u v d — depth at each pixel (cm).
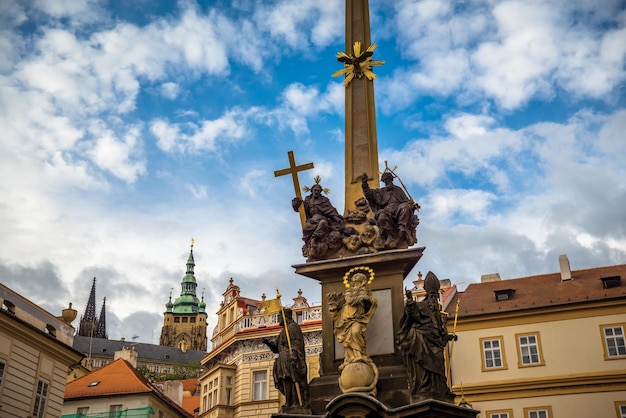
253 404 4244
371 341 1677
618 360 3478
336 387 1650
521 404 3534
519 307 3722
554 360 3566
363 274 1725
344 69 2139
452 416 1492
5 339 3180
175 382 5372
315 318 4388
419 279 4378
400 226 1752
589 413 3416
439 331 1580
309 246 1808
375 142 2020
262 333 4425
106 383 4525
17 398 3216
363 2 2233
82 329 19825
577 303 3619
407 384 1583
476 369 3666
